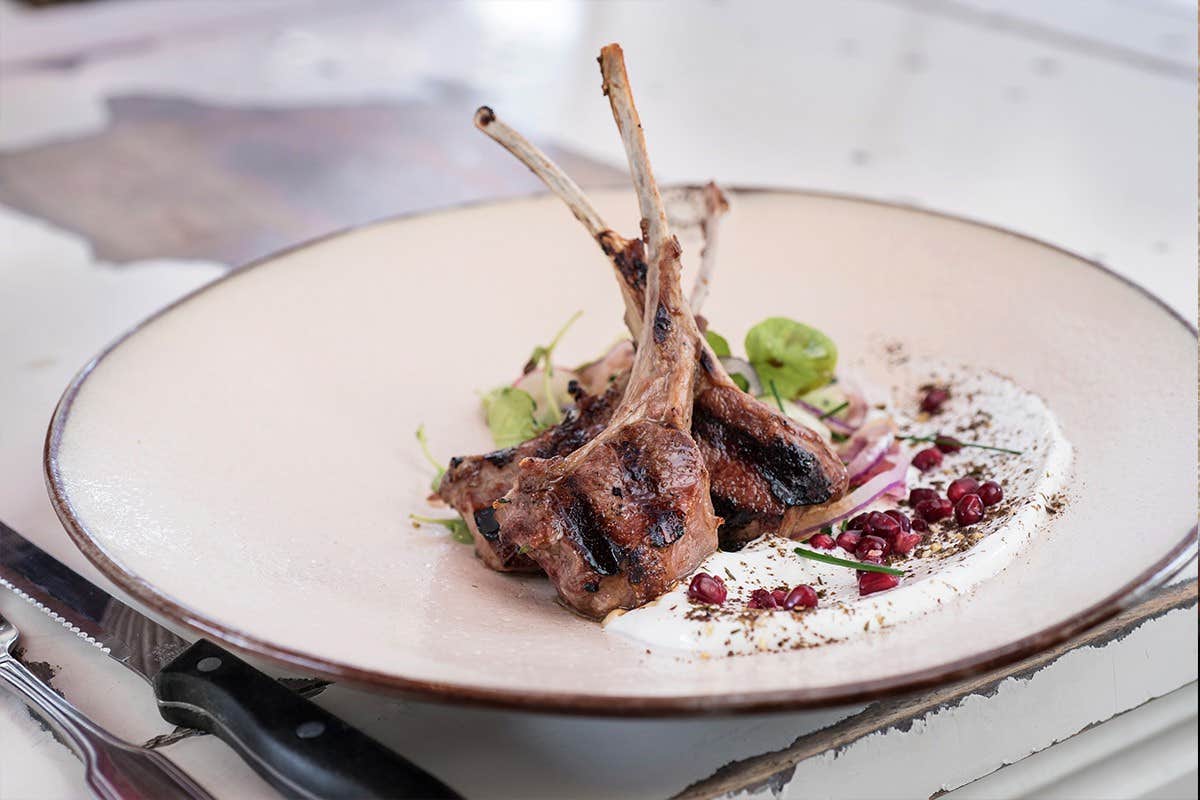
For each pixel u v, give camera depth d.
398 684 0.42
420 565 0.51
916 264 0.63
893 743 0.47
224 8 1.17
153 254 0.74
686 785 0.45
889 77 1.00
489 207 0.66
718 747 0.46
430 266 0.64
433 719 0.47
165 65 1.03
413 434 0.58
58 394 0.61
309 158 0.85
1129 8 1.15
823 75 1.01
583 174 0.81
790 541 0.52
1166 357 0.55
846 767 0.46
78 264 0.73
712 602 0.48
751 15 1.17
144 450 0.52
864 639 0.46
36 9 1.13
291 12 1.17
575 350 0.63
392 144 0.88
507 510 0.50
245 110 0.94
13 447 0.58
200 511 0.51
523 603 0.50
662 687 0.42
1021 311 0.60
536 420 0.59
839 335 0.63
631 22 1.15
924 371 0.61
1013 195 0.79
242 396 0.57
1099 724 0.50
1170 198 0.78
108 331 0.66
